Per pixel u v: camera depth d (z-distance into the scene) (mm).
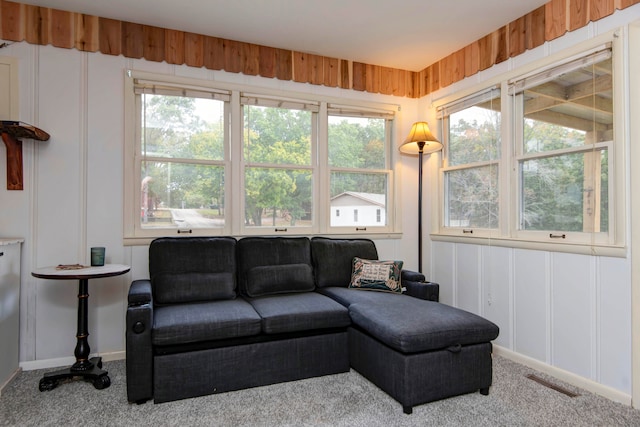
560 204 2605
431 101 3801
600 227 2355
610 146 2293
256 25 2986
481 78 3219
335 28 3043
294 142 3512
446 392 2146
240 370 2320
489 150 3160
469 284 3318
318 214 3572
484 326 2230
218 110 3232
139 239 2936
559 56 2576
